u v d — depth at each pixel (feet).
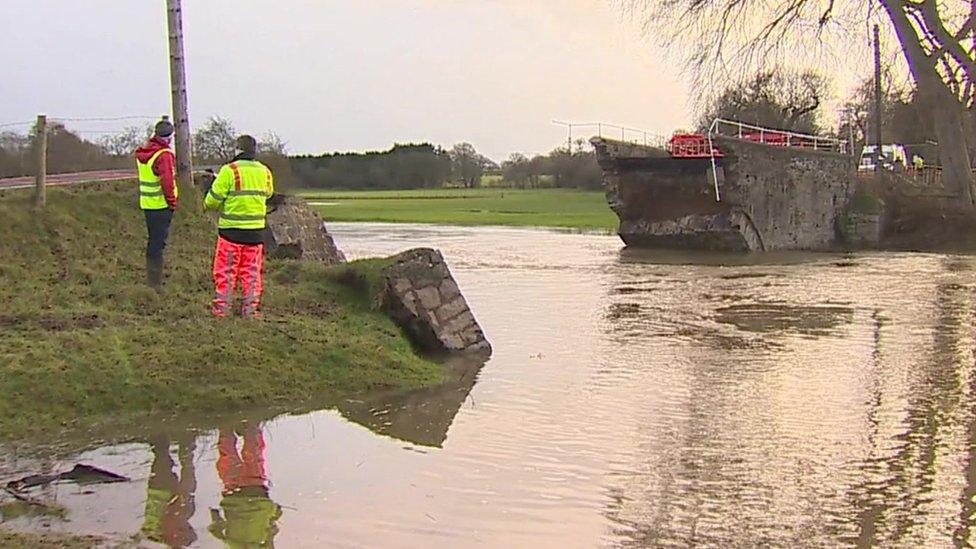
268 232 52.60
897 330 49.14
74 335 31.71
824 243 143.43
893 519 20.86
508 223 192.65
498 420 29.40
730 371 37.50
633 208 127.95
